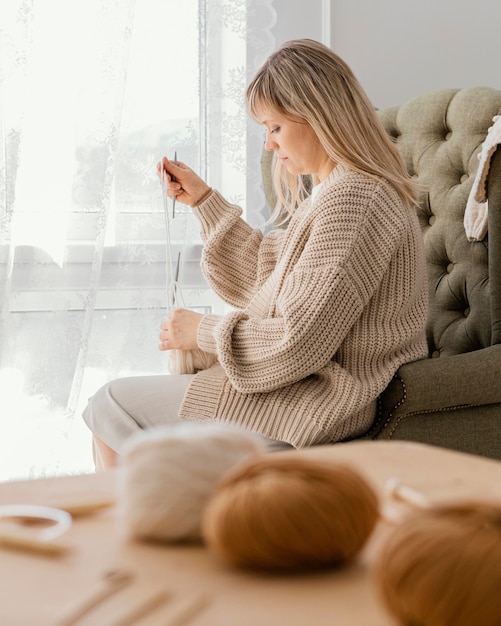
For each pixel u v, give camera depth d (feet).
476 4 8.55
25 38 7.01
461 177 6.64
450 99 6.82
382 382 4.89
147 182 7.72
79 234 7.43
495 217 5.58
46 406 7.32
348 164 5.09
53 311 7.36
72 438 7.70
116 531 1.99
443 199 6.62
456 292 6.43
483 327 6.17
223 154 7.82
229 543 1.69
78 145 7.32
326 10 8.12
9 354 7.27
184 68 7.72
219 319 5.30
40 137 7.27
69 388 7.36
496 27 8.64
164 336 5.52
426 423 5.04
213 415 4.99
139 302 7.79
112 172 7.35
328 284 4.77
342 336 4.84
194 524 1.88
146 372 7.88
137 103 7.65
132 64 7.61
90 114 7.31
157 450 1.92
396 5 8.32
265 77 5.29
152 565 1.79
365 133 5.21
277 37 8.06
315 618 1.56
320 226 4.91
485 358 5.08
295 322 4.75
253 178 7.97
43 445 7.34
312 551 1.68
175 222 7.82
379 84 8.34
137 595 1.66
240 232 6.30
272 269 6.08
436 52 8.47
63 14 7.23
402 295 5.07
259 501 1.67
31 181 7.27
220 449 1.92
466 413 5.12
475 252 6.28
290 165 5.46
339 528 1.68
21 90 7.02
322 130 5.11
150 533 1.90
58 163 7.31
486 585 1.33
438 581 1.36
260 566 1.72
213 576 1.73
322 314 4.76
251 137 7.92
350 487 1.71
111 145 7.33
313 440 4.77
